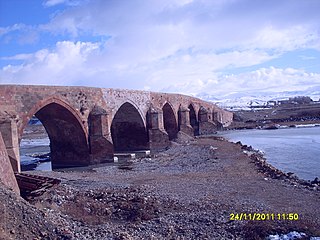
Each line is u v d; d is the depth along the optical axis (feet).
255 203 59.77
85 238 41.96
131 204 59.52
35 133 384.88
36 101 103.60
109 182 84.64
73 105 120.47
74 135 129.29
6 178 54.44
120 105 147.74
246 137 226.38
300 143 176.04
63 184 77.25
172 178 89.20
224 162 114.21
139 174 100.42
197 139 213.25
